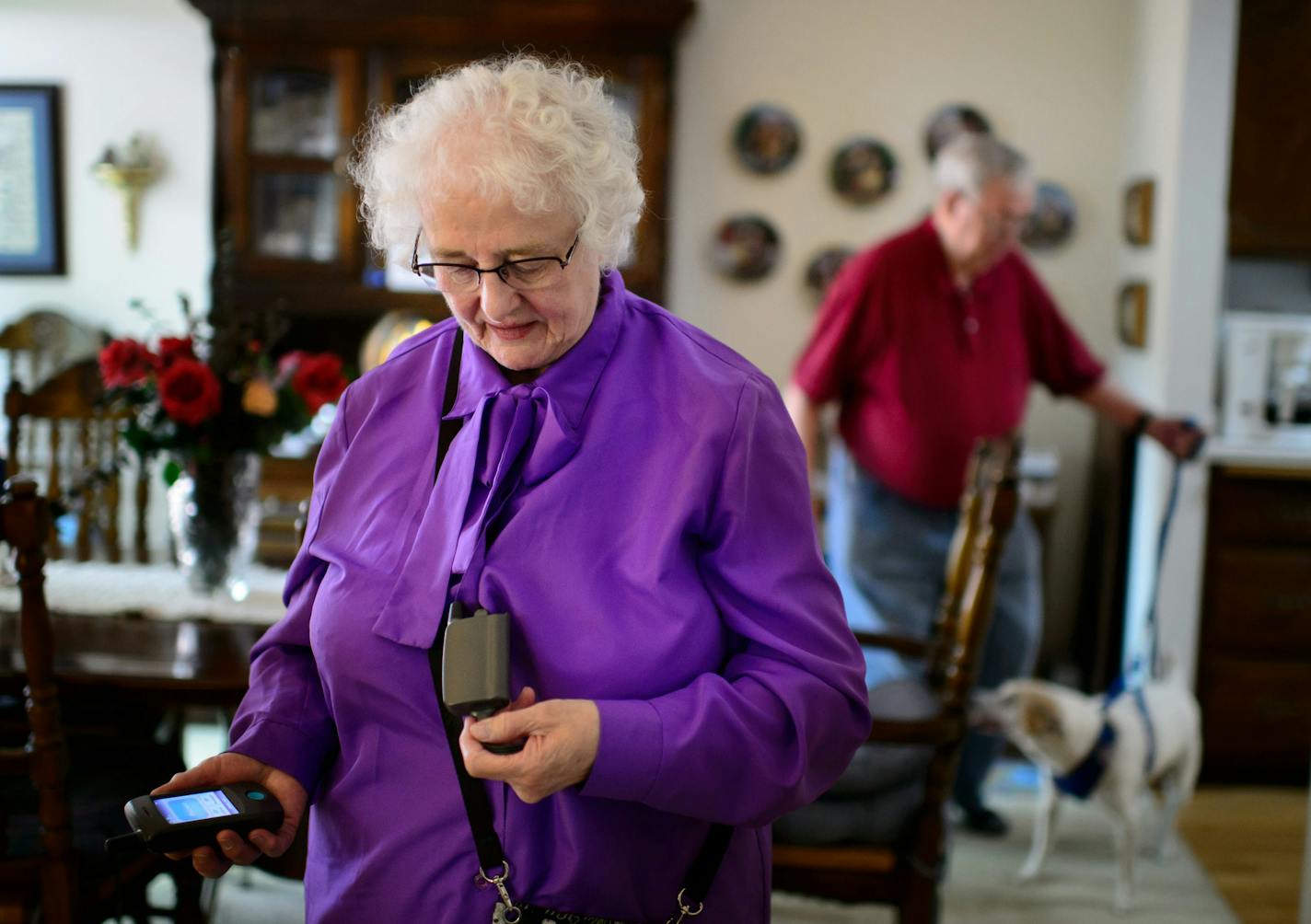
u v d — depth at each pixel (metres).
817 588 1.14
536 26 3.66
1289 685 3.47
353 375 4.04
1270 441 3.51
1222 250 3.46
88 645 1.85
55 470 2.77
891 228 4.09
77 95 4.18
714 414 1.11
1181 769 2.93
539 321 1.09
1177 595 3.47
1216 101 3.42
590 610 1.07
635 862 1.11
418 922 1.11
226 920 2.53
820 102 4.06
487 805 1.09
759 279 4.12
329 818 1.16
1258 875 2.95
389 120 1.16
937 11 4.01
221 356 2.11
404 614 1.10
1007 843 3.07
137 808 1.11
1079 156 4.02
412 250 1.13
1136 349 3.76
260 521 3.19
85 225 4.23
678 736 1.02
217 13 3.64
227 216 3.79
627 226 1.13
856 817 1.86
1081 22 3.98
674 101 3.76
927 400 2.73
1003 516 1.81
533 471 1.10
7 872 1.62
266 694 1.22
